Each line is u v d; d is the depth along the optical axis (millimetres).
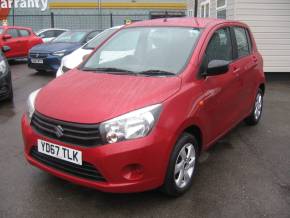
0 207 3641
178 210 3623
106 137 3283
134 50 4590
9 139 5566
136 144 3295
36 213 3553
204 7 15484
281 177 4359
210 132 4324
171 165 3584
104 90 3738
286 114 7125
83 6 25562
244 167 4617
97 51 4883
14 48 15211
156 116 3434
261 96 6406
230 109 4910
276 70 10977
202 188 4051
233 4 10742
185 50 4305
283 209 3668
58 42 12508
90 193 3914
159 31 4723
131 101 3490
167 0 25953
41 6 25312
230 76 4805
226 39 5051
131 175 3375
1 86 7555
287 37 10812
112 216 3518
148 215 3537
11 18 25188
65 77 4309
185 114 3682
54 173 3617
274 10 10617
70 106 3557
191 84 3971
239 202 3781
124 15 25719
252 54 5914
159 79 3902
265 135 5855
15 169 4469
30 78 11461
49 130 3543
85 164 3387
